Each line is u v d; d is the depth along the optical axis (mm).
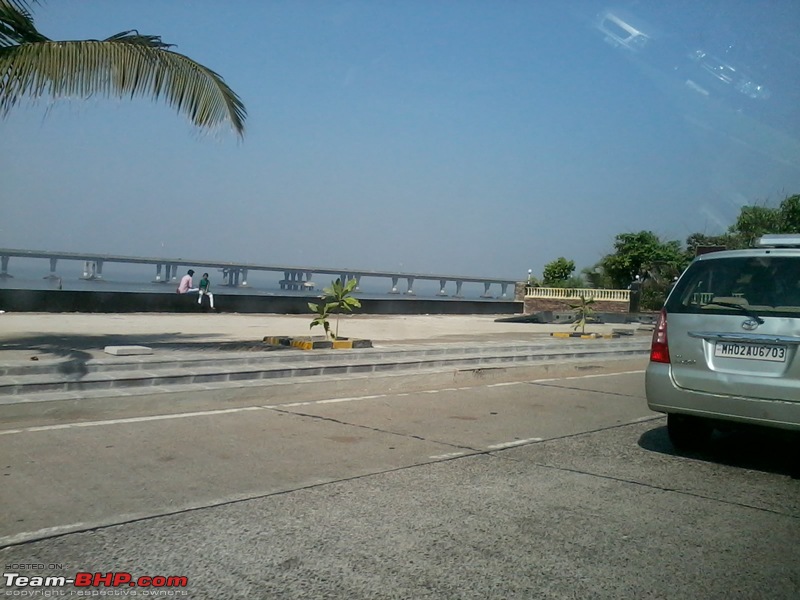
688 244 37406
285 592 3895
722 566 4422
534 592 3975
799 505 5684
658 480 6289
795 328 6246
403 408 9242
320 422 8164
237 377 9930
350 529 4836
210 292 24781
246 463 6340
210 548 4453
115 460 6262
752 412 6383
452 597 3889
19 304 20531
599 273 40531
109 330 16016
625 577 4211
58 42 9914
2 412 7508
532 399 10414
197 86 10578
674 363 6844
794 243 6918
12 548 4371
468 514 5203
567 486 6000
